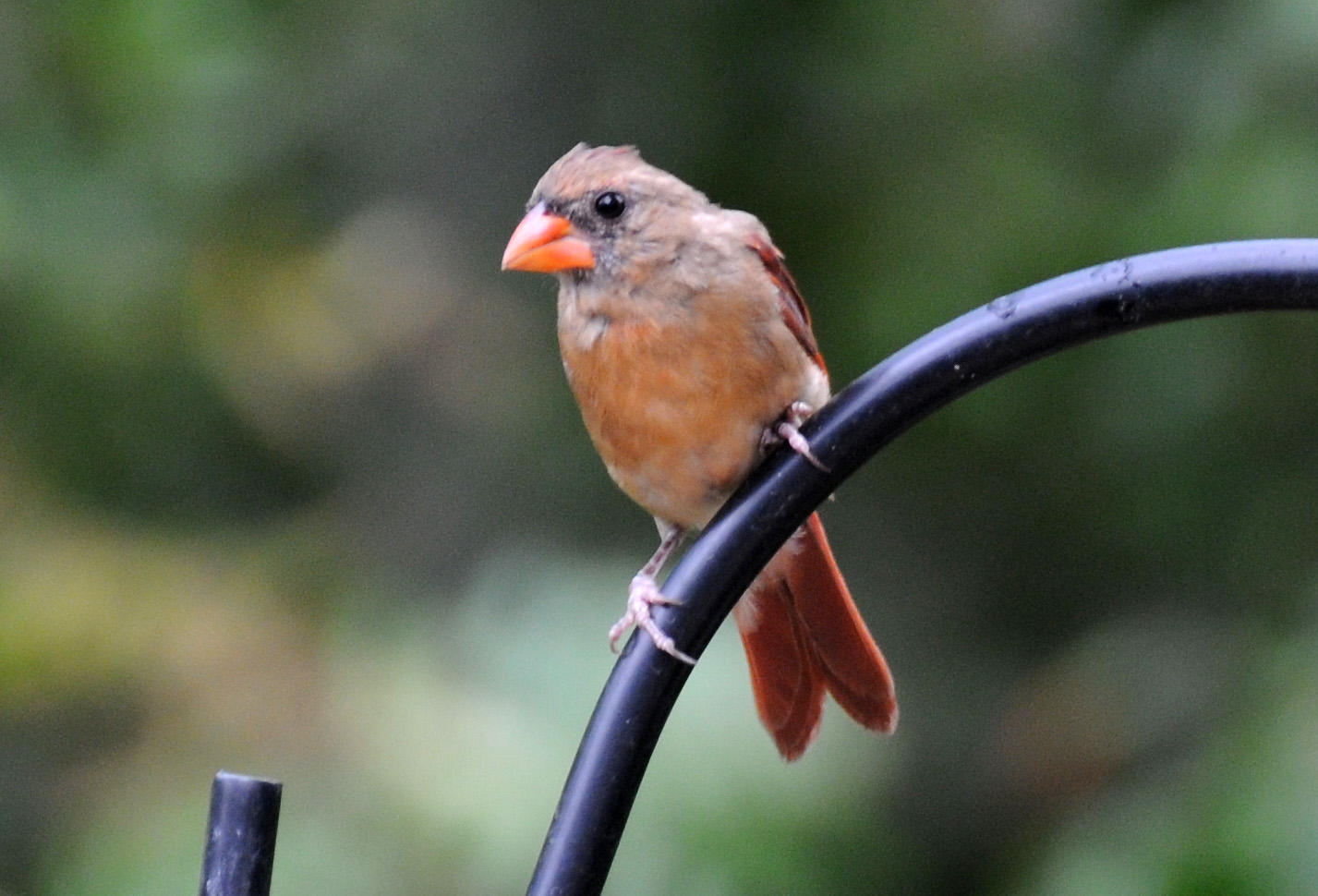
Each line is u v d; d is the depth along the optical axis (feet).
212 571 38.45
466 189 44.21
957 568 41.16
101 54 39.65
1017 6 37.63
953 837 39.37
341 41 43.29
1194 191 32.83
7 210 38.29
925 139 37.42
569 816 17.49
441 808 31.48
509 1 42.55
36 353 38.75
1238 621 35.01
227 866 15.80
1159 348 34.53
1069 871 30.01
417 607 38.17
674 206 23.34
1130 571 38.63
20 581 37.29
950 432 37.45
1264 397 34.17
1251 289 16.56
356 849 31.45
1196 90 33.94
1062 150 36.45
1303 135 32.32
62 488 39.24
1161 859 28.73
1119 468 36.04
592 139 40.63
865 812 33.04
